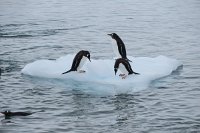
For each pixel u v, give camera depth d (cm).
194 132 2819
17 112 3138
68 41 5634
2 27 6519
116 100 3450
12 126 2931
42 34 6050
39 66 4128
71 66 4125
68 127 2927
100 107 3303
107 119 3069
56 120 3047
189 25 6669
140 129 2884
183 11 7988
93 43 5528
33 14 7756
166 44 5419
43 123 2991
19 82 3888
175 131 2836
